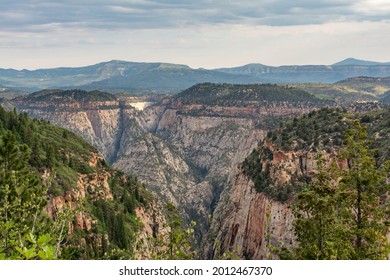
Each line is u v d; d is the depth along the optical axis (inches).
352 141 1360.7
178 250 1090.1
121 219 3715.6
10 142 2006.6
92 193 3971.5
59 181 3304.6
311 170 3826.3
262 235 3772.1
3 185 1705.2
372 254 1188.5
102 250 3090.6
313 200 1252.5
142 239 1187.9
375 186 1427.2
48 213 2874.0
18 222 1322.6
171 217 1149.7
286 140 4392.2
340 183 1338.6
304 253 1237.7
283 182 3887.8
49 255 534.6
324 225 1248.2
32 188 1866.4
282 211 3614.7
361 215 1369.3
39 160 3390.7
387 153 3093.0
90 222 3265.3
